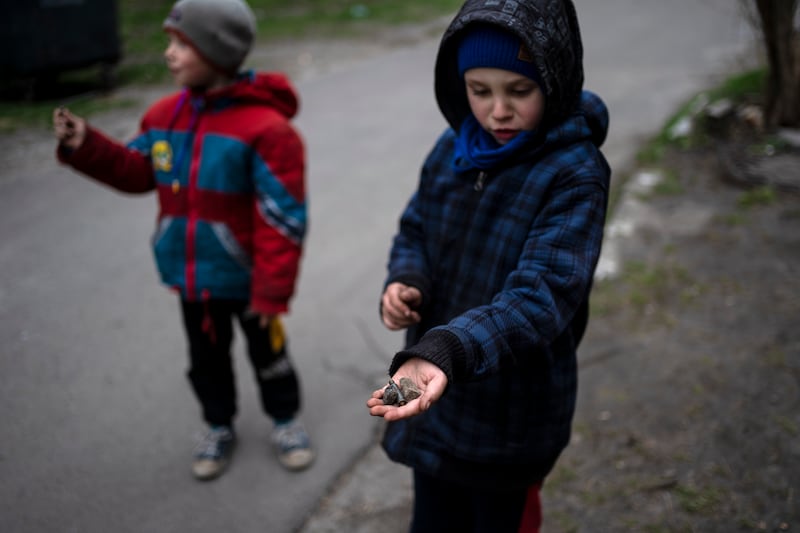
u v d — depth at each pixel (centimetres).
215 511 228
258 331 231
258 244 213
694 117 562
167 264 221
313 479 241
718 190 456
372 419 271
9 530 218
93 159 208
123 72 780
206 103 209
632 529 211
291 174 211
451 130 158
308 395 283
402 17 1153
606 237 393
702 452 240
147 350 311
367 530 220
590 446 244
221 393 240
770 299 331
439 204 154
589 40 976
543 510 219
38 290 355
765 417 254
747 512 215
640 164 505
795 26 501
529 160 140
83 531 219
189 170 211
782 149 498
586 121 141
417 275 154
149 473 243
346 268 381
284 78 221
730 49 891
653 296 336
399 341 320
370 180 497
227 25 201
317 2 1273
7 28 628
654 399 266
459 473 156
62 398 279
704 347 297
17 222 425
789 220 410
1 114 622
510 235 139
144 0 1193
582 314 154
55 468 244
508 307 123
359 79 771
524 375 146
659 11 1190
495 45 128
